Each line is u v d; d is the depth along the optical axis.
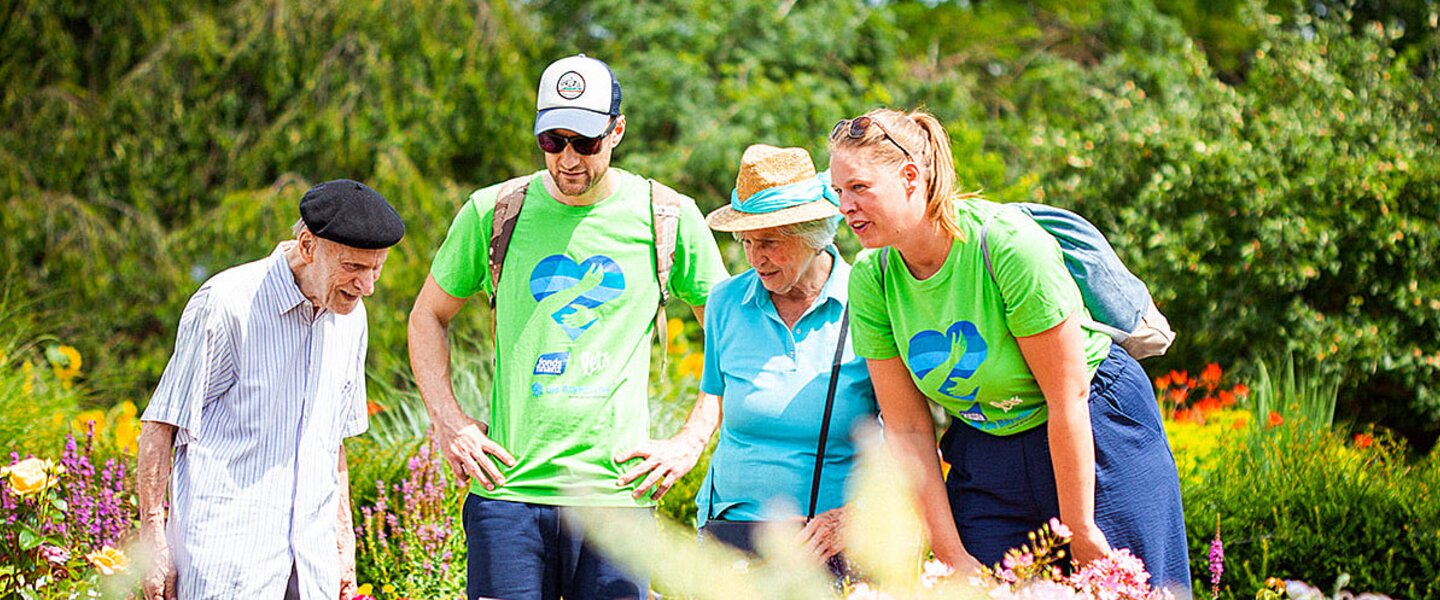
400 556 4.39
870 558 2.69
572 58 3.09
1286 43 8.33
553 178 3.17
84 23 9.94
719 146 10.76
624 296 3.18
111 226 9.46
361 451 5.07
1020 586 2.59
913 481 2.96
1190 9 13.92
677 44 11.81
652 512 3.25
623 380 3.17
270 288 2.76
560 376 3.14
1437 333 7.21
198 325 2.70
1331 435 5.42
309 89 9.76
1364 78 8.08
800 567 2.85
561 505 3.12
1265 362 7.36
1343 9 8.55
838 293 3.21
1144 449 2.96
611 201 3.20
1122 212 7.55
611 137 3.11
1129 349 3.03
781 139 10.85
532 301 3.17
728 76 11.77
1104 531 2.92
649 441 3.25
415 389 6.11
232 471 2.74
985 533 3.00
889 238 2.73
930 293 2.84
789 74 12.01
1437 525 4.44
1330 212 7.26
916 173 2.71
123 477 4.38
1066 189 7.97
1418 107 7.88
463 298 3.35
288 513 2.80
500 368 3.22
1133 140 7.72
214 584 2.71
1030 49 14.23
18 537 3.26
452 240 3.30
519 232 3.20
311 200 2.69
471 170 10.75
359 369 2.99
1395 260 7.27
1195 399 7.58
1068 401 2.78
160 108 9.59
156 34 9.83
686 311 9.85
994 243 2.74
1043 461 2.93
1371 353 7.12
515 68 10.66
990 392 2.89
